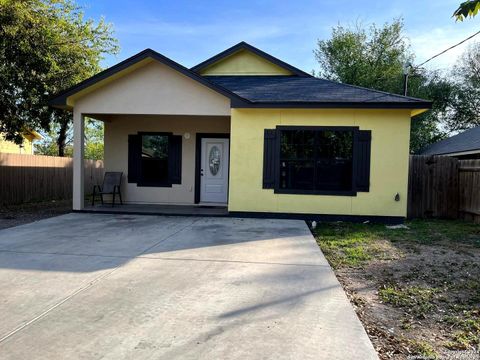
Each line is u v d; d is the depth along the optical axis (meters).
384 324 3.46
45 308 3.55
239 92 9.95
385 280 4.75
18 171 12.88
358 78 28.81
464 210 10.18
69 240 6.61
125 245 6.25
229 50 12.52
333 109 9.13
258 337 3.04
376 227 8.61
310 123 9.24
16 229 7.66
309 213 9.34
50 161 14.85
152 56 9.06
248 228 8.02
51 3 12.16
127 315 3.42
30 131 13.81
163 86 9.59
